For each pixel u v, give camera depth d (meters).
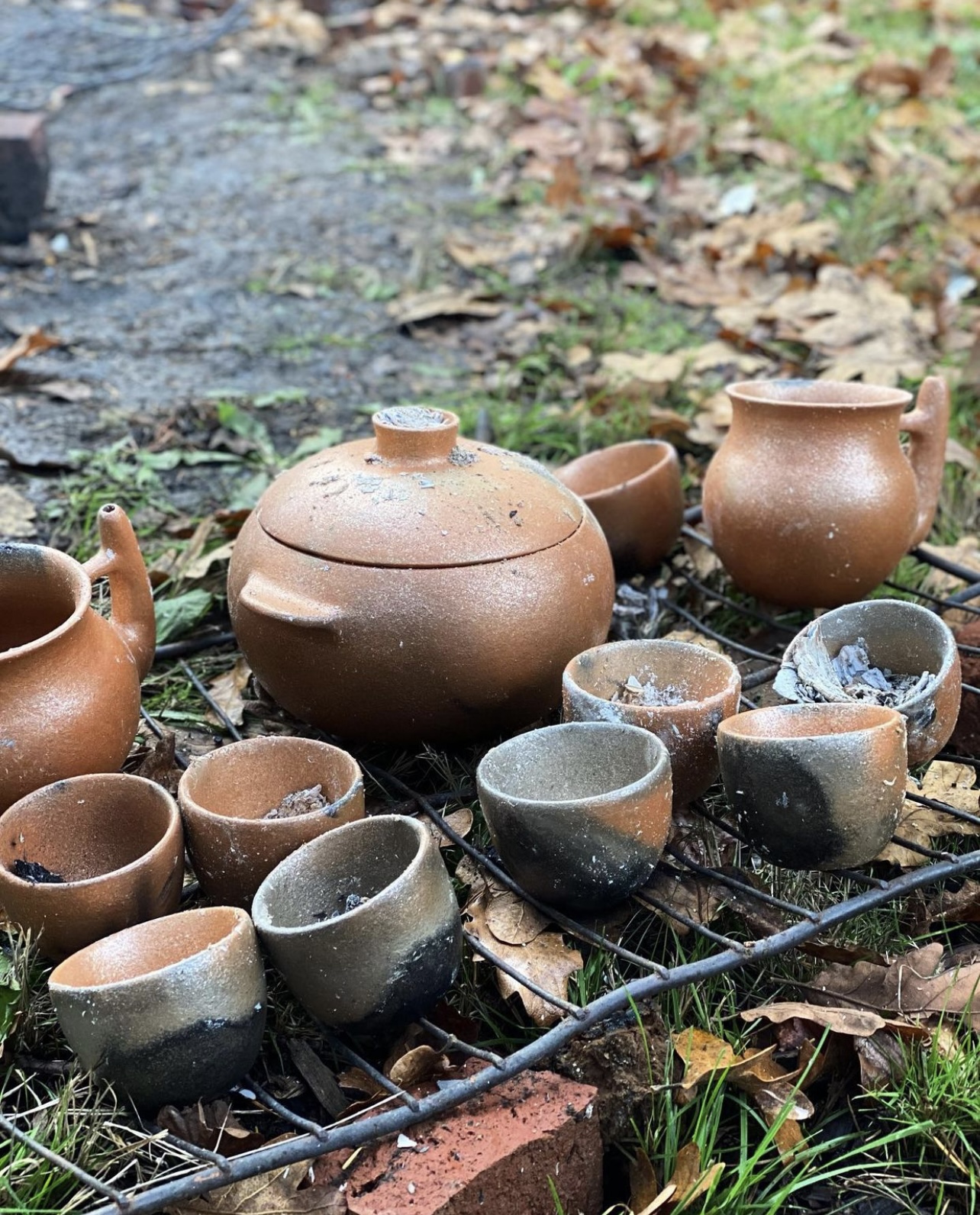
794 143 4.09
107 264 3.37
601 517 1.98
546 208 3.75
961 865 1.46
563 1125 1.24
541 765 1.45
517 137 4.14
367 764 1.67
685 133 4.04
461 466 1.63
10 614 1.59
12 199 3.36
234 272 3.36
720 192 3.86
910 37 5.30
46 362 2.82
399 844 1.31
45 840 1.40
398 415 1.66
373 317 3.17
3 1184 1.20
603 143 4.07
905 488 1.86
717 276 3.33
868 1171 1.34
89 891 1.26
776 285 3.31
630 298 3.24
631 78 4.63
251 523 1.68
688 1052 1.36
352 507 1.57
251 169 4.01
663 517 2.01
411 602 1.51
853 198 3.81
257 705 1.88
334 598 1.53
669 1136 1.30
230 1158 1.17
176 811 1.36
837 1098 1.40
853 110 4.36
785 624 2.08
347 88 4.75
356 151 4.19
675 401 2.75
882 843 1.39
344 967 1.21
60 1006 1.18
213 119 4.39
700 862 1.55
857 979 1.46
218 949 1.19
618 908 1.47
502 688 1.57
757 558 1.89
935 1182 1.30
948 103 4.55
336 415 2.71
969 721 1.78
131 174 3.93
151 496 2.39
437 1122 1.25
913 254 3.46
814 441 1.83
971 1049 1.39
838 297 3.13
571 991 1.43
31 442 2.50
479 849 1.57
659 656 1.59
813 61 4.95
